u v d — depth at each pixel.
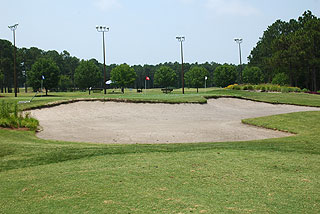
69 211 4.16
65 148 8.54
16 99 25.22
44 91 71.81
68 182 5.48
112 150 8.31
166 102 22.97
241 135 12.77
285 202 4.46
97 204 4.40
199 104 23.89
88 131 13.61
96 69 77.50
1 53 82.19
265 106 26.08
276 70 65.44
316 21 53.91
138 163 6.84
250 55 94.69
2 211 4.20
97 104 21.52
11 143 9.10
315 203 4.43
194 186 5.18
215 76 82.38
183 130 14.10
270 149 8.55
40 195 4.83
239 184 5.30
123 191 4.95
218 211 4.11
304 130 13.38
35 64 56.53
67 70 114.69
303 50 51.22
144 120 17.80
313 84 59.12
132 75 72.69
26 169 6.45
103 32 41.81
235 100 27.92
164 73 81.94
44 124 15.30
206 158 7.34
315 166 6.59
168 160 7.13
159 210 4.15
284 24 75.88
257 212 4.08
